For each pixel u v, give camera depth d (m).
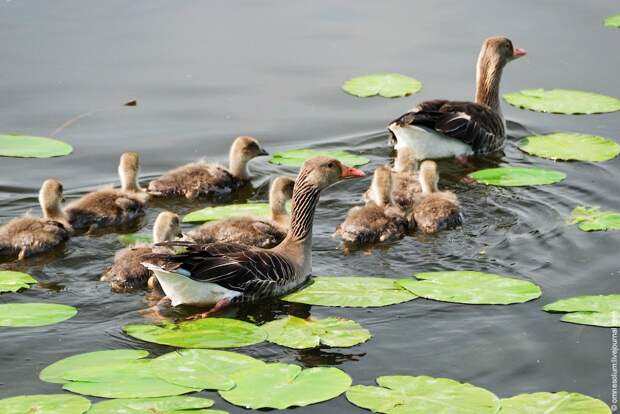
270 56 23.89
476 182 19.00
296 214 15.47
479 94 21.69
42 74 22.50
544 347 13.09
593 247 16.08
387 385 12.07
